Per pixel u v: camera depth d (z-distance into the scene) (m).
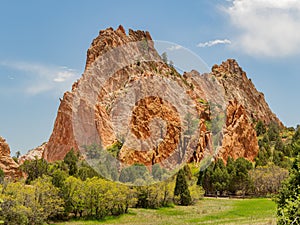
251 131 122.19
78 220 43.75
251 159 118.06
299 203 13.77
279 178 74.50
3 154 70.44
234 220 40.03
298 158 24.70
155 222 41.62
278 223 14.44
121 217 45.19
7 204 35.50
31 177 57.84
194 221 41.56
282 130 181.12
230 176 76.75
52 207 42.12
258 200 62.47
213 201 64.25
